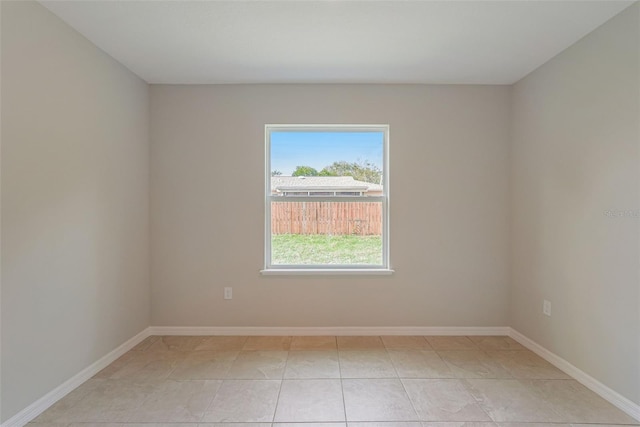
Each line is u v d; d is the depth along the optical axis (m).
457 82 2.92
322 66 2.61
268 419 1.78
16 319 1.70
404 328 2.99
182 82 2.91
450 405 1.91
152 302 2.98
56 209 1.94
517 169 2.86
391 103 2.96
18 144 1.70
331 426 1.73
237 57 2.46
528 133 2.71
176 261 2.98
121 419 1.78
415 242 2.98
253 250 2.98
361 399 1.97
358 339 2.90
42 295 1.85
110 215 2.43
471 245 2.98
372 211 3.06
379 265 3.05
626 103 1.84
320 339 2.89
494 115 2.96
